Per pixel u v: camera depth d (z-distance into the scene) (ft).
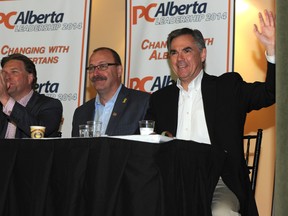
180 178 8.04
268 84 10.59
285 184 7.36
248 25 15.44
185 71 11.55
